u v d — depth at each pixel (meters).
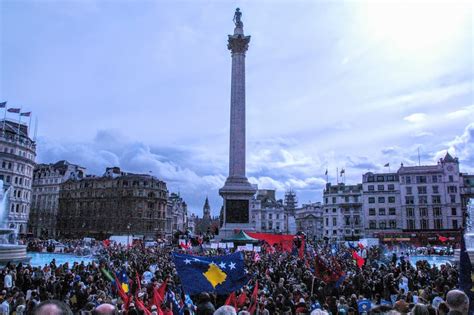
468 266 9.62
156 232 147.38
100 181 149.38
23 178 117.25
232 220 66.62
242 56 73.94
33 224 153.25
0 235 41.56
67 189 155.62
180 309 13.68
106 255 49.16
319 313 9.59
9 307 16.55
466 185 119.12
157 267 32.91
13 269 26.45
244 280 12.57
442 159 122.56
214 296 14.53
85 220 148.00
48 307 3.71
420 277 26.80
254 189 67.81
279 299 17.03
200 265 12.54
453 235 111.88
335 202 143.25
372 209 127.88
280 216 184.50
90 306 12.30
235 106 72.00
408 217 122.25
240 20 76.56
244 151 70.56
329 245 78.44
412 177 123.56
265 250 52.75
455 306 6.84
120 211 142.75
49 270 29.30
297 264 35.56
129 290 19.61
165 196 155.00
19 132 118.19
